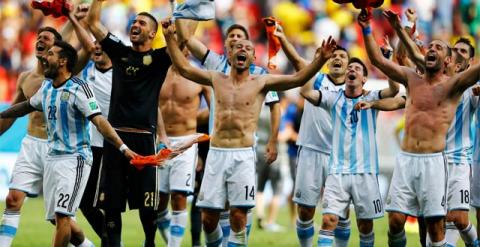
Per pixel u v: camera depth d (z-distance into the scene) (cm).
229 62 1903
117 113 1878
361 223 1898
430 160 1772
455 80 1764
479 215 1962
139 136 1875
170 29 1770
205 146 2194
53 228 2588
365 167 1878
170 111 2073
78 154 1706
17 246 2212
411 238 2539
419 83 1791
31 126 1870
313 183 2027
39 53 1844
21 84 1909
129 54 1883
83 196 1942
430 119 1775
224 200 1784
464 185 1900
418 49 1884
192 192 2062
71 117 1691
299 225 2052
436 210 1775
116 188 1866
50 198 1722
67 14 1761
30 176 1856
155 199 1886
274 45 1859
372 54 1752
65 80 1695
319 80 2008
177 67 1792
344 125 1884
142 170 1875
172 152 1667
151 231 1909
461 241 2455
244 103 1767
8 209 1842
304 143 2039
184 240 2478
